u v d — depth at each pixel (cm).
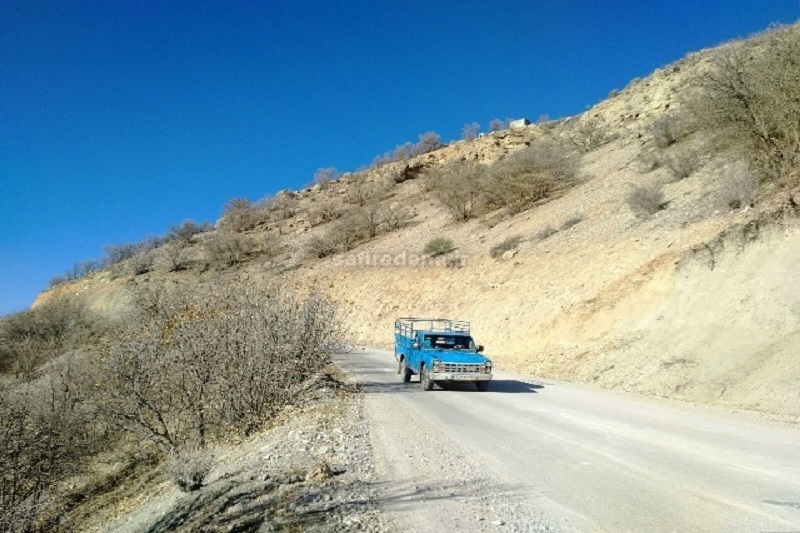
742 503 652
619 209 3195
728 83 2341
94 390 1363
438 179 6025
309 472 762
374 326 3816
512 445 949
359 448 916
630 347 1839
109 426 1580
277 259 5562
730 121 2400
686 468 802
